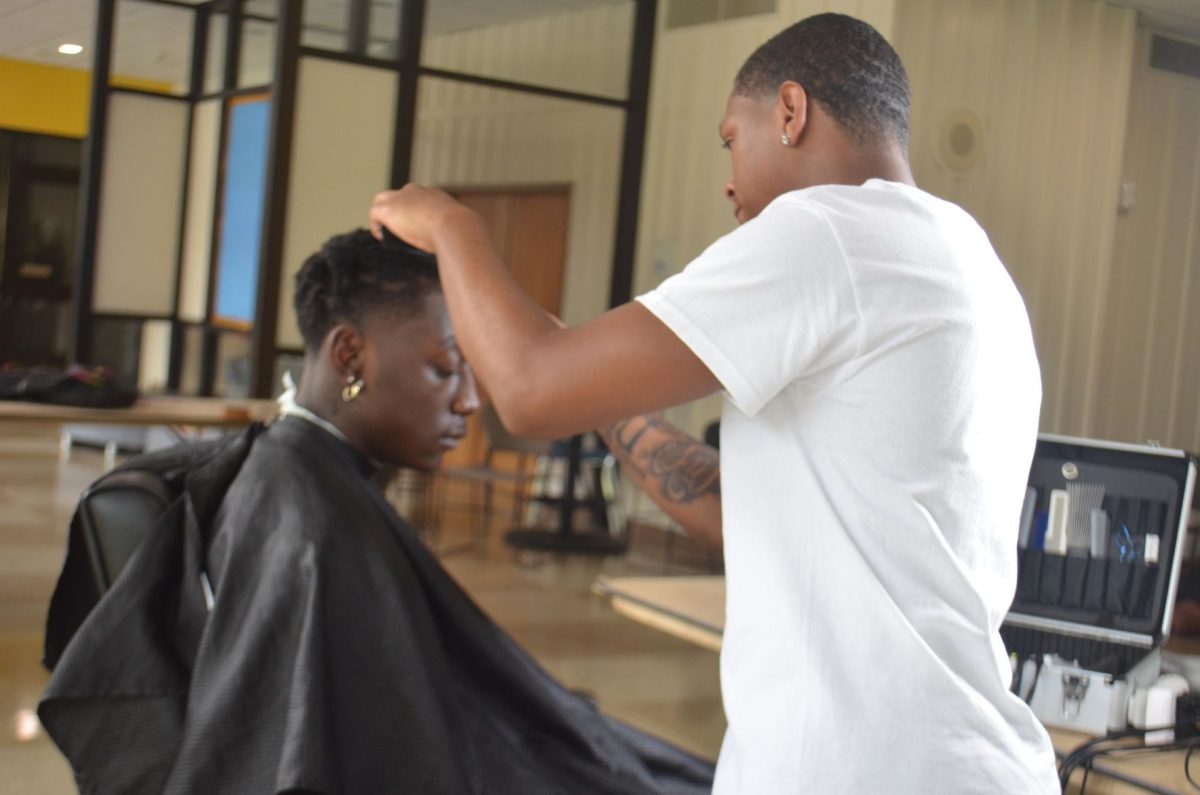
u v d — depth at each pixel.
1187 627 2.52
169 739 1.39
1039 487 2.02
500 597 6.06
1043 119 7.21
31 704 3.99
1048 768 1.16
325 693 1.37
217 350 7.78
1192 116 7.91
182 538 1.48
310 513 1.46
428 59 6.88
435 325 1.62
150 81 9.15
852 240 1.10
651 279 8.08
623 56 7.50
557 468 8.45
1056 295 7.38
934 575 1.10
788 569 1.11
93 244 8.20
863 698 1.08
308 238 6.58
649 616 2.64
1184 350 8.06
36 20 10.09
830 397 1.11
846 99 1.18
